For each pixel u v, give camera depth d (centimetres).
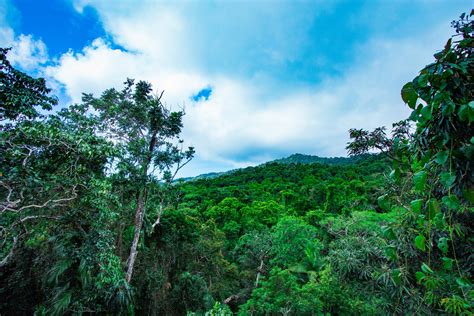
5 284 723
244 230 2028
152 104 914
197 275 1156
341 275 408
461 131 78
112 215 608
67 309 616
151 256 1104
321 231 1220
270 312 782
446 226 98
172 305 1038
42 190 498
